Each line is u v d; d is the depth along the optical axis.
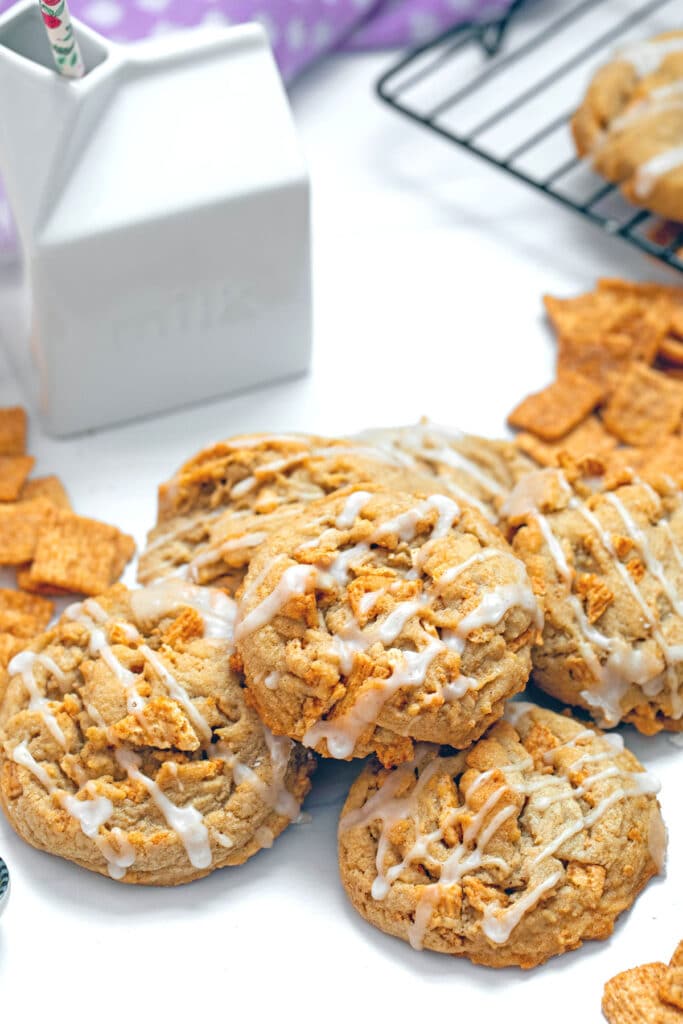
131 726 0.56
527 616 0.56
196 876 0.57
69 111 0.59
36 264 0.60
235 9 0.70
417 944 0.56
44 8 0.57
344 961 0.56
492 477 0.63
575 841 0.55
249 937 0.57
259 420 0.67
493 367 0.69
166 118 0.60
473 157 0.73
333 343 0.69
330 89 0.75
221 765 0.56
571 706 0.59
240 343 0.66
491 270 0.71
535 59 0.76
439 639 0.55
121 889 0.57
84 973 0.56
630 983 0.55
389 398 0.68
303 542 0.57
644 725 0.59
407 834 0.56
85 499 0.65
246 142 0.61
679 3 0.77
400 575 0.56
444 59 0.74
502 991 0.56
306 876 0.58
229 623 0.58
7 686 0.58
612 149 0.69
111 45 0.60
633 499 0.59
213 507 0.61
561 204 0.70
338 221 0.72
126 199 0.60
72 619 0.59
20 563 0.62
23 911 0.57
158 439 0.66
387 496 0.58
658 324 0.67
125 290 0.62
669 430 0.66
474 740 0.56
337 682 0.55
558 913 0.55
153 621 0.58
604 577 0.58
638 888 0.56
